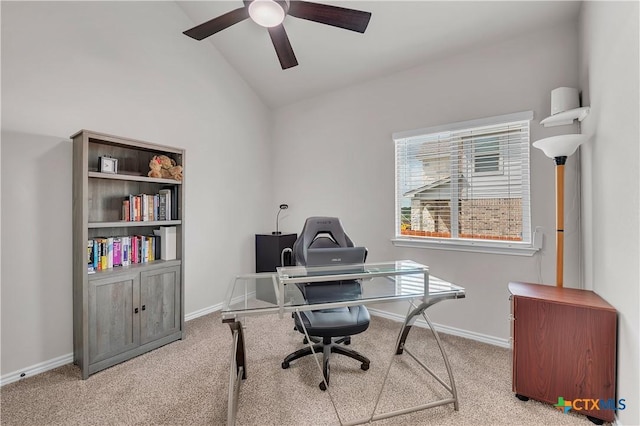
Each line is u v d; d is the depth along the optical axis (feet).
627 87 4.43
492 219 8.28
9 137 6.35
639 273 4.15
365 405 5.57
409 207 9.77
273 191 13.29
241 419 5.20
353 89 10.82
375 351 7.72
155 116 9.04
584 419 5.16
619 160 4.73
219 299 11.02
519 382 5.70
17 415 5.30
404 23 8.20
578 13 6.80
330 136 11.46
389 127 9.95
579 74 6.84
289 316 10.18
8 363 6.33
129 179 7.48
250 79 12.03
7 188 6.34
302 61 10.43
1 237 6.27
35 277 6.71
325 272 5.64
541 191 7.41
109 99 7.98
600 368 5.03
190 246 10.02
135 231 8.56
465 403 5.63
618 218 4.80
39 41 6.73
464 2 7.25
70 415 5.30
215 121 10.92
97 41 7.73
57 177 7.02
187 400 5.73
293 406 5.55
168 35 9.43
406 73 9.57
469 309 8.45
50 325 6.92
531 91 7.50
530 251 7.50
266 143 13.16
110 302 6.99
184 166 8.71
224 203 11.25
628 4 4.37
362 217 10.62
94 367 6.68
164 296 8.12
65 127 7.14
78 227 6.86
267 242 12.01
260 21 5.64
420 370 6.79
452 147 8.90
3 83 6.26
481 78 8.20
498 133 8.14
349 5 7.99
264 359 7.28
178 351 7.75
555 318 5.38
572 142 5.94
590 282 6.33
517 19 7.29
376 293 5.58
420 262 9.30
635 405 4.30
